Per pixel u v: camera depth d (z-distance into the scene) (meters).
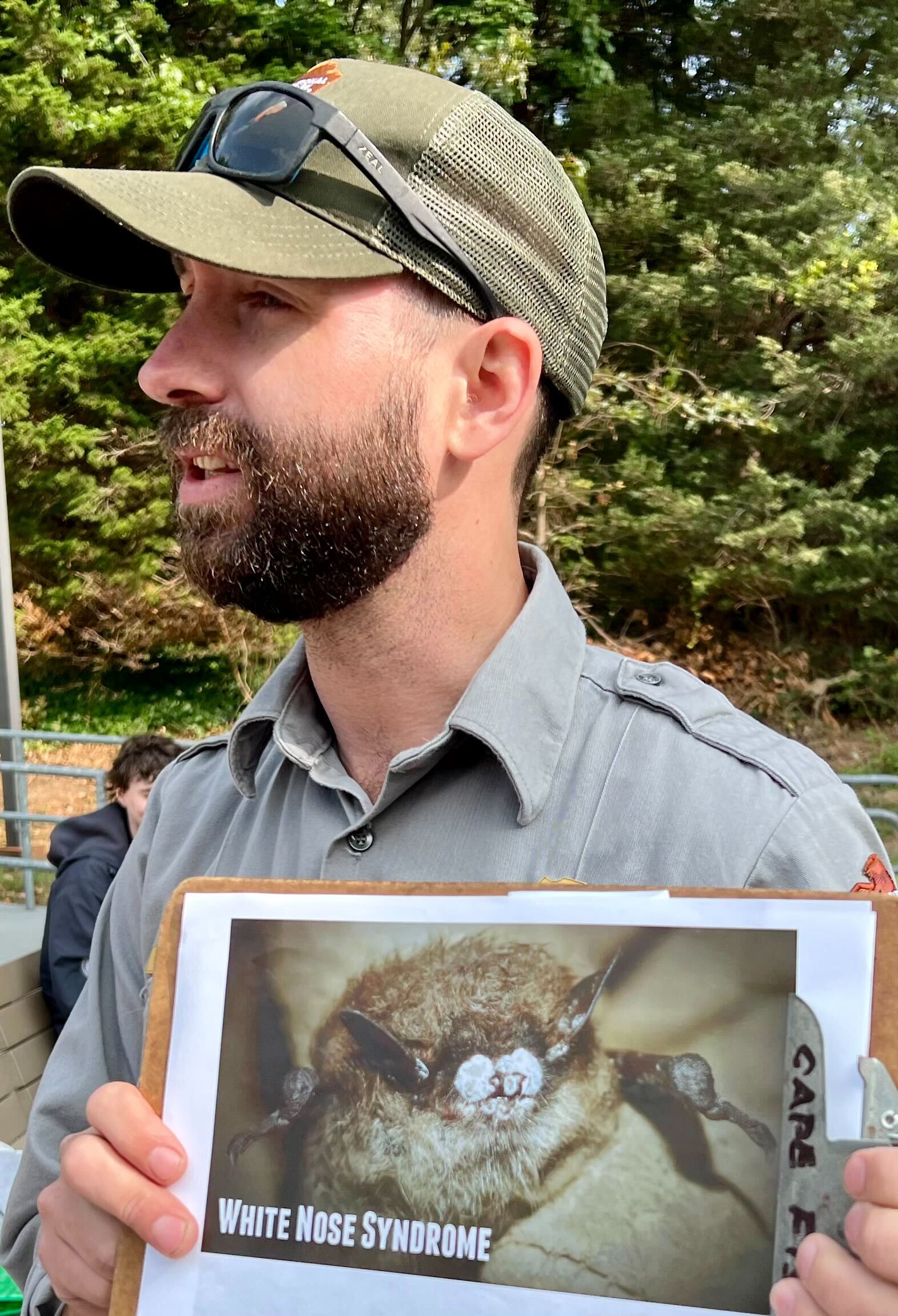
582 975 0.69
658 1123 0.65
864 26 11.61
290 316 0.86
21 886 6.01
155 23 10.66
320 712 1.01
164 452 0.93
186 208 0.85
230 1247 0.70
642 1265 0.64
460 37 10.37
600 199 10.74
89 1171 0.71
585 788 0.89
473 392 0.91
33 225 1.07
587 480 10.34
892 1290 0.54
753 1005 0.65
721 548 10.93
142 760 3.37
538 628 0.94
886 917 0.63
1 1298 1.42
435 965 0.72
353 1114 0.70
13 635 6.13
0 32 10.45
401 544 0.88
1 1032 3.01
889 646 11.98
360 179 0.87
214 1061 0.73
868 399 10.97
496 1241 0.66
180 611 11.21
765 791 0.86
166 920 0.77
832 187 10.62
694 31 11.76
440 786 0.91
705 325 11.23
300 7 10.84
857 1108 0.61
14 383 10.39
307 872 0.94
